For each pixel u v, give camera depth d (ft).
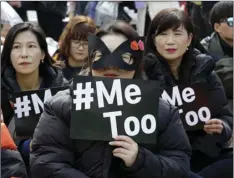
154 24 15.93
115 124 11.43
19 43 16.11
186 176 11.84
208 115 15.51
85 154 11.62
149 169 11.34
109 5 26.55
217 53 18.95
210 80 16.05
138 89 11.60
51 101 11.91
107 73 11.97
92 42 11.95
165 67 15.89
